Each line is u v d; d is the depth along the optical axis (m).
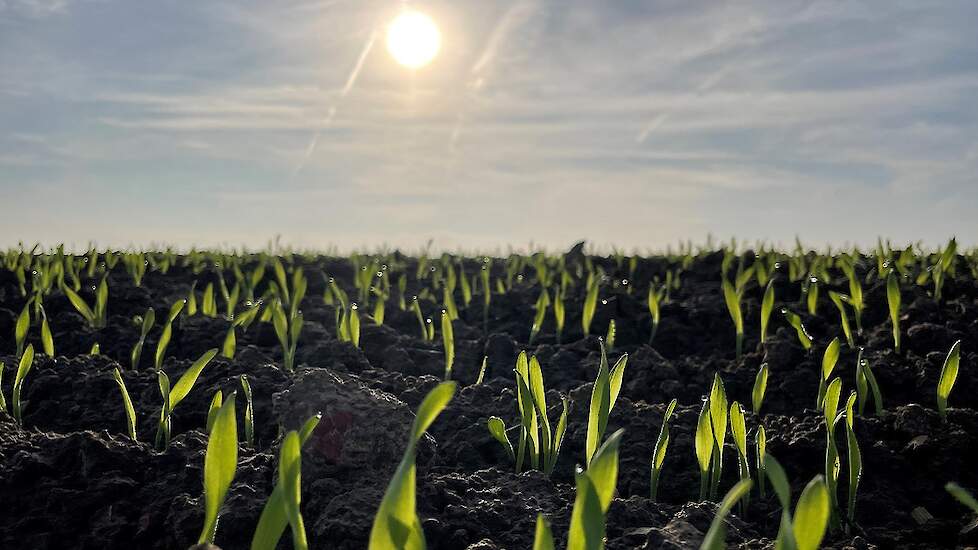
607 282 1.17
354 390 0.48
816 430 0.54
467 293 1.05
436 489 0.45
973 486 0.49
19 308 0.95
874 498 0.48
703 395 0.69
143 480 0.47
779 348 0.74
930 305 0.87
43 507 0.45
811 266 1.18
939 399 0.56
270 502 0.27
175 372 0.67
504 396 0.63
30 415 0.60
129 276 1.23
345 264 1.50
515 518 0.43
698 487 0.50
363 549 0.39
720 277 1.25
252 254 1.59
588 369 0.75
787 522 0.23
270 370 0.65
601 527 0.23
